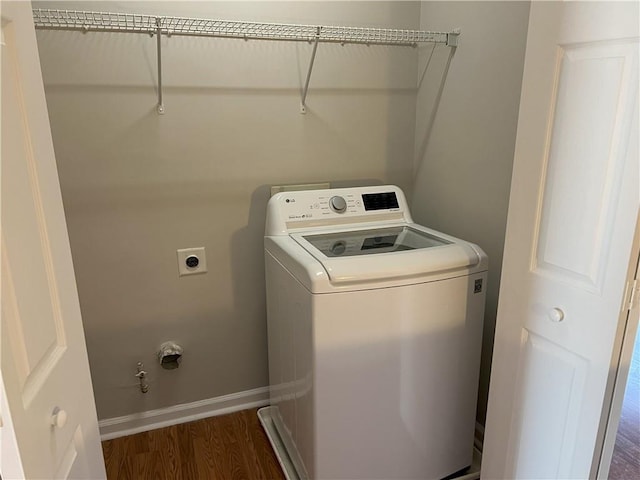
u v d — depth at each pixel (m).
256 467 1.75
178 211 1.79
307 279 1.31
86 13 1.35
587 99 0.97
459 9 1.71
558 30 1.01
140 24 1.54
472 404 1.61
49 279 0.78
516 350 1.26
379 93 1.97
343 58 1.88
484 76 1.62
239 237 1.90
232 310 1.98
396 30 1.71
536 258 1.16
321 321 1.31
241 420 2.03
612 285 0.98
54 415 0.74
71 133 1.59
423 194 2.07
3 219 0.62
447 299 1.44
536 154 1.11
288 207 1.73
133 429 1.95
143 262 1.79
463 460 1.66
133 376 1.90
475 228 1.75
